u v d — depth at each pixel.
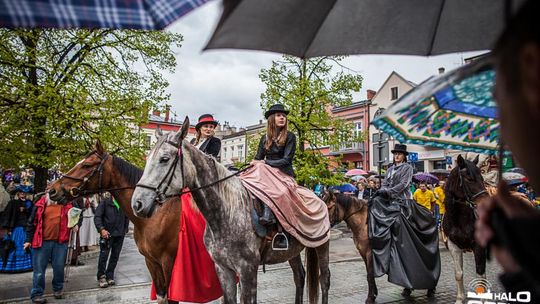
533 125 0.54
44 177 9.73
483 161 5.19
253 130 42.09
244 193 3.54
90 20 0.80
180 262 3.79
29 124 8.73
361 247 5.50
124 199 4.18
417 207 5.39
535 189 0.57
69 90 8.66
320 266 4.51
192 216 3.92
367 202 5.76
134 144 10.51
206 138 4.59
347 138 12.98
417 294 5.83
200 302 3.88
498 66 0.61
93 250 10.12
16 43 9.12
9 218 7.72
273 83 12.60
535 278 0.58
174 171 3.14
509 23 0.56
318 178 11.86
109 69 10.09
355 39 1.21
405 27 1.24
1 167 9.66
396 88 27.58
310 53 1.14
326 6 1.06
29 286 6.72
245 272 3.34
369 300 5.30
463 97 1.11
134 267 8.32
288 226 3.62
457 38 1.27
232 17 0.83
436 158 23.73
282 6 0.93
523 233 0.61
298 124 12.07
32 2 0.76
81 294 6.15
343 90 12.70
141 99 10.50
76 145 9.16
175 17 0.80
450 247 4.97
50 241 5.78
